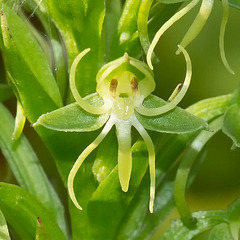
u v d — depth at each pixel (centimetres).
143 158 9
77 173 9
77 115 9
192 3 9
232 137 9
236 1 9
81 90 9
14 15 9
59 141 9
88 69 9
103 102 9
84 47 9
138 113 9
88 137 9
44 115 9
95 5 9
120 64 9
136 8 9
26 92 9
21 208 9
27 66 9
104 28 9
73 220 9
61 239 9
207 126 9
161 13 9
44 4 9
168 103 9
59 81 9
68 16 9
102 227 9
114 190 9
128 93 9
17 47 9
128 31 9
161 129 9
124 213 9
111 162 9
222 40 9
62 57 9
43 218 9
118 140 9
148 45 9
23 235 9
